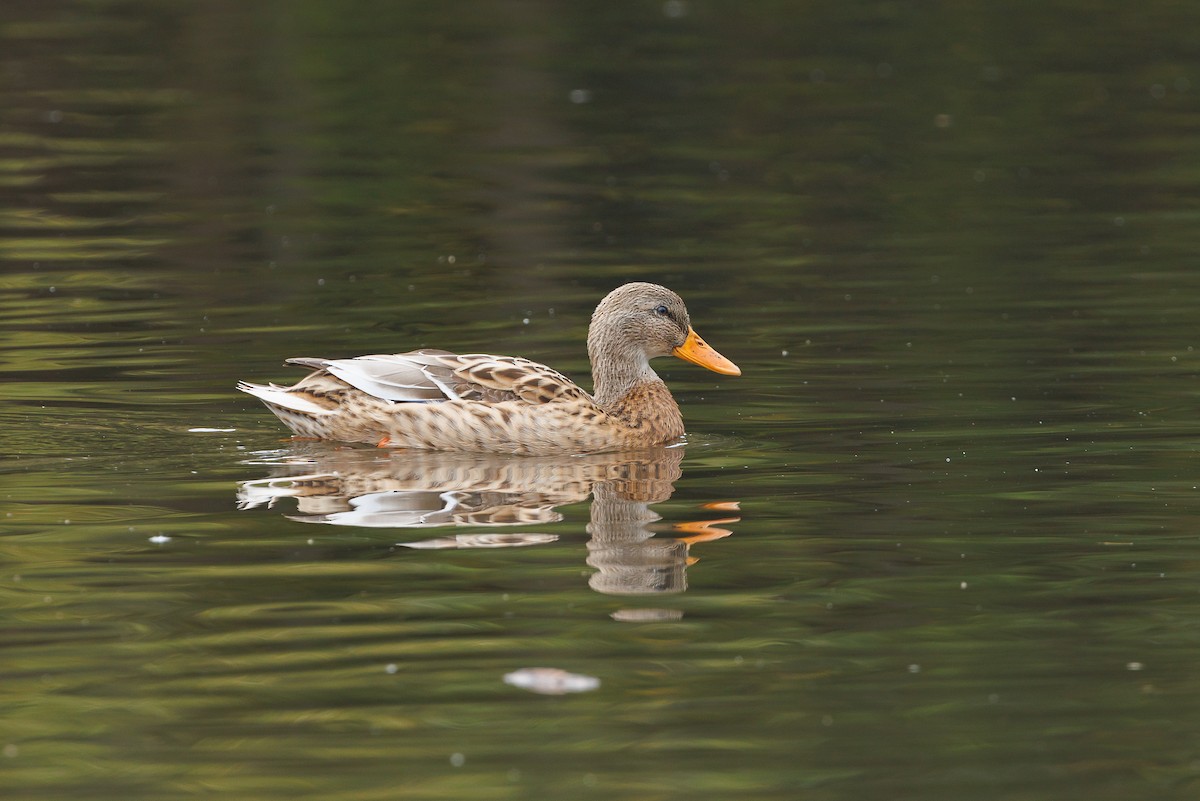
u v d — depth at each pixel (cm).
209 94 3553
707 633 1034
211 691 948
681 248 2395
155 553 1172
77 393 1647
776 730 905
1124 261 2250
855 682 965
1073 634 1029
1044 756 873
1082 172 2892
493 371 1507
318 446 1491
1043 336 1858
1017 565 1148
